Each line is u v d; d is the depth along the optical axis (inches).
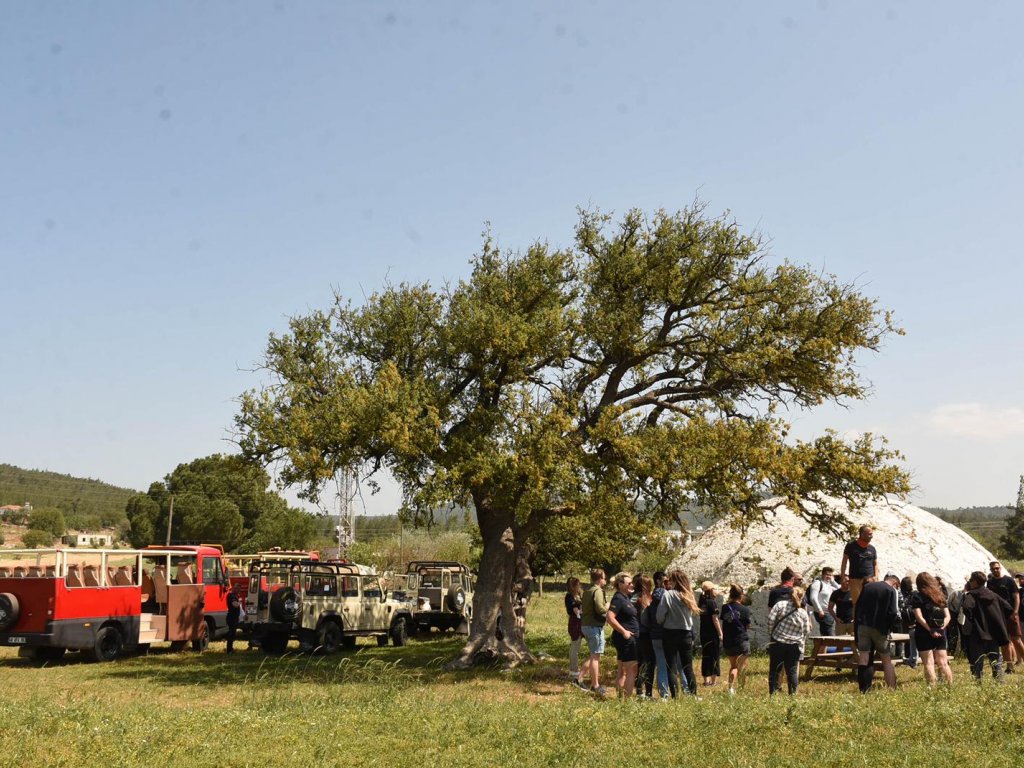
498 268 890.1
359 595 1013.8
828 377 833.5
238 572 1289.4
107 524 6107.3
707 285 866.8
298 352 879.1
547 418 756.0
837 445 763.4
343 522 2425.0
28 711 439.8
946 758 322.0
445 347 864.9
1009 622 625.3
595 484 769.6
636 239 865.5
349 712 458.6
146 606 973.2
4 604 841.5
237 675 758.5
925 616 535.2
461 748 364.5
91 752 352.2
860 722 381.4
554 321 810.2
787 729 373.7
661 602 523.8
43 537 4192.9
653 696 518.9
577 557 1320.1
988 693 423.2
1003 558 2834.6
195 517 3046.3
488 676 751.1
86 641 869.2
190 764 340.2
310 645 941.2
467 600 1286.9
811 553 917.8
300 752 359.9
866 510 1014.4
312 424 770.8
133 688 677.9
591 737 380.5
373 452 795.4
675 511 798.5
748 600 812.6
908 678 637.9
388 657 936.9
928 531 988.6
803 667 725.3
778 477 753.0
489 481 773.9
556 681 714.8
